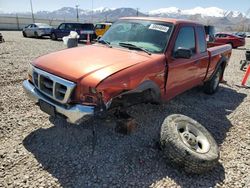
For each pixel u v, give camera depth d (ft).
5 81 21.86
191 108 18.65
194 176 10.82
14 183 9.53
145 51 13.70
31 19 164.55
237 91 25.30
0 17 147.84
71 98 10.58
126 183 10.02
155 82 13.12
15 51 42.78
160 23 15.24
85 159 11.21
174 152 10.61
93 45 15.28
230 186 10.44
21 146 11.86
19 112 15.49
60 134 13.11
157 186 10.04
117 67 11.34
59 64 11.53
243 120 17.25
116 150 12.03
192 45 16.85
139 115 16.10
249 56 39.11
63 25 77.25
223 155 12.62
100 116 10.41
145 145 12.66
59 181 9.82
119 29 16.06
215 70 21.56
